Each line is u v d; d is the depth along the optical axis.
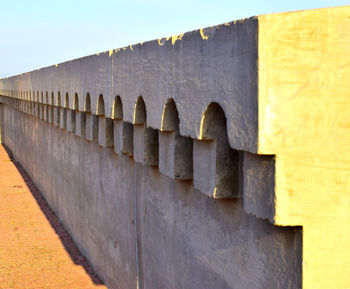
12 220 11.77
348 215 2.73
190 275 4.39
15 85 18.31
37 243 9.93
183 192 4.50
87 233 8.84
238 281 3.46
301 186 2.69
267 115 2.65
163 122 4.20
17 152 21.44
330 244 2.72
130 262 6.38
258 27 2.62
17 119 21.03
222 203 3.68
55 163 12.08
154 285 5.46
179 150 4.24
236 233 3.47
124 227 6.58
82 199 9.16
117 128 5.95
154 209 5.36
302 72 2.64
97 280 7.94
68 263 8.78
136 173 5.97
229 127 2.97
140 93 4.79
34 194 14.77
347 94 2.67
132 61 5.02
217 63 3.12
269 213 2.74
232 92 2.93
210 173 3.51
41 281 7.83
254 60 2.66
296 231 2.76
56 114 10.54
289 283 2.82
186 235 4.45
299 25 2.61
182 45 3.71
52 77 10.33
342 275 2.74
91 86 6.84
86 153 8.72
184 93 3.71
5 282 7.77
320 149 2.69
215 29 3.13
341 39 2.63
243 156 3.28
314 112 2.67
